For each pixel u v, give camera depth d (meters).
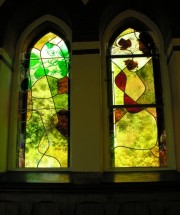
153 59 3.65
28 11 3.66
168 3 3.40
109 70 3.63
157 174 3.17
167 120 3.39
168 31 3.43
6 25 3.44
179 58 3.24
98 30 3.41
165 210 2.84
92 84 3.27
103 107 3.42
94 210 2.88
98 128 3.15
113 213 2.85
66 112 3.54
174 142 3.27
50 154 3.43
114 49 3.73
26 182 2.99
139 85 3.56
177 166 3.14
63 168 3.35
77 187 2.94
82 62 3.34
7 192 3.01
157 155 3.34
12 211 2.92
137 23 3.80
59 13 3.71
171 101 3.40
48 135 3.49
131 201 2.90
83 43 3.38
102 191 2.94
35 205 2.94
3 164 3.30
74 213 2.89
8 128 3.47
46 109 3.57
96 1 3.50
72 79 3.31
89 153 3.10
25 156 3.45
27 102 3.61
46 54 3.77
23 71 3.72
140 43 3.74
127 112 3.47
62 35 3.83
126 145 3.38
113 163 3.34
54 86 3.64
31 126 3.53
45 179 3.11
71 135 3.27
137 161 3.34
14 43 3.72
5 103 3.42
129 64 3.64
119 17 3.75
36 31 3.86
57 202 2.95
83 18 3.46
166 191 2.91
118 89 3.56
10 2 3.52
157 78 3.58
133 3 3.65
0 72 3.33
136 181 2.95
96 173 3.04
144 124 3.43
